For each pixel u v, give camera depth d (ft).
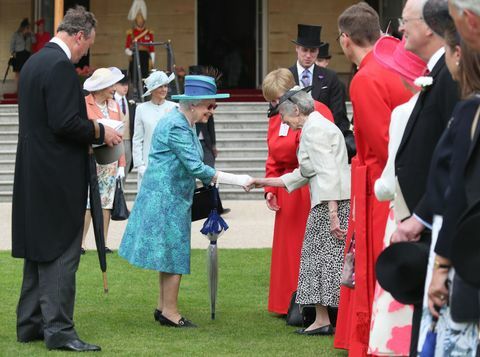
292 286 35.45
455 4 18.13
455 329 18.70
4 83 113.29
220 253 49.73
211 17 115.34
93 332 33.24
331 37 113.70
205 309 37.24
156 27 114.21
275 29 114.42
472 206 18.04
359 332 26.89
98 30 113.70
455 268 17.94
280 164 35.94
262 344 31.76
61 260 30.14
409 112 23.57
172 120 33.55
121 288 40.98
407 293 20.84
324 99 45.96
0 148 84.33
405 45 23.07
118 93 54.44
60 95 29.63
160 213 33.50
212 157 60.75
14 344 31.12
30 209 29.94
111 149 31.30
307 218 35.47
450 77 21.95
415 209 21.12
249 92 110.52
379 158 26.50
